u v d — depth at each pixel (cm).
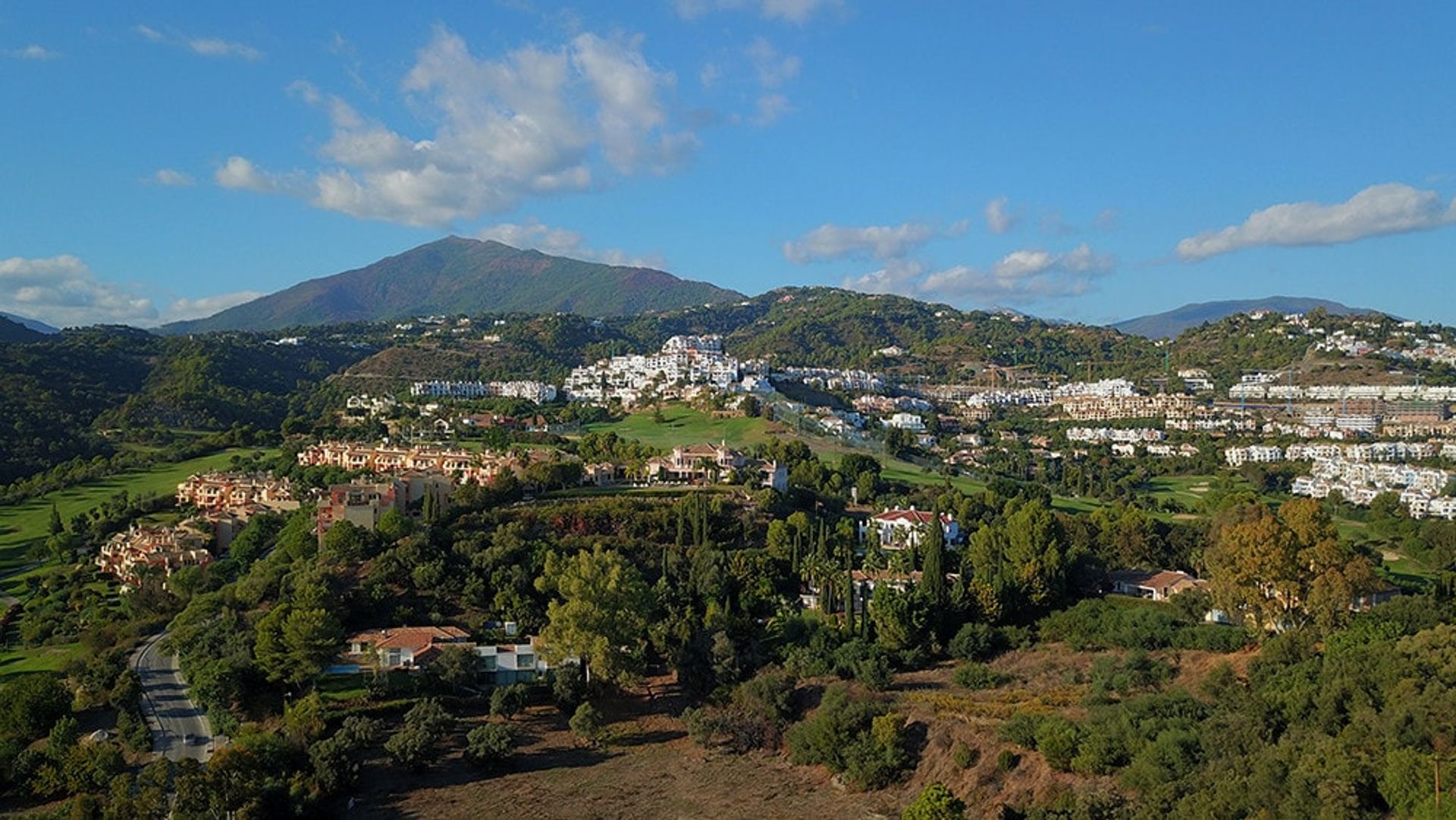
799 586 15150
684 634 12294
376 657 11394
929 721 9900
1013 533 15525
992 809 8338
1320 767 6650
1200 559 14975
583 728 10544
